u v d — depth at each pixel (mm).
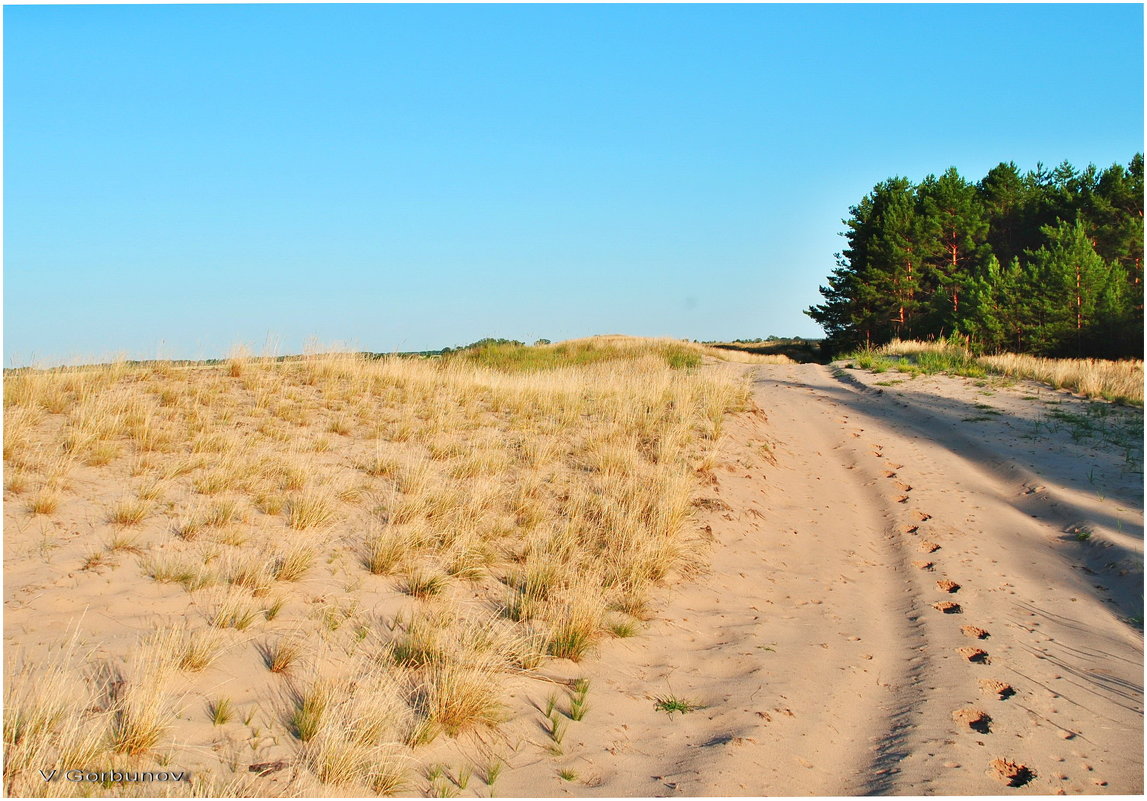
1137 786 4461
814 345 59188
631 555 7426
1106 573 8102
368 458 9375
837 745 4887
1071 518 9586
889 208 44938
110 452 8094
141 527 6648
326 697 4430
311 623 5492
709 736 4820
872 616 7238
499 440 10797
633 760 4477
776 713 5160
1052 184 47031
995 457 12438
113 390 10383
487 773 4191
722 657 6078
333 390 11945
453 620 5801
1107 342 29484
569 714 4926
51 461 7629
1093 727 5180
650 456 10750
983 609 7258
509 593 6582
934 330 41906
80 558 5941
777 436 13930
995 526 9625
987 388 18484
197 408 9844
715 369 23859
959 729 5098
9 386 9383
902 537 9406
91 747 3691
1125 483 10680
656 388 14391
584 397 14055
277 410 10617
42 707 3863
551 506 8664
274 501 7504
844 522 10023
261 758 3949
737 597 7418
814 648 6379
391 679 4891
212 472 7949
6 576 5520
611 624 6262
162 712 4129
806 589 7805
